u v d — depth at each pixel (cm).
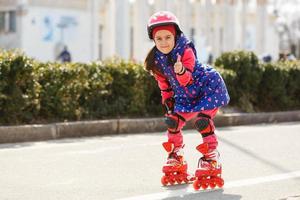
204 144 601
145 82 1319
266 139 1087
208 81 603
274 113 1548
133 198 589
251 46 4794
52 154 882
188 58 589
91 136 1155
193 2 4456
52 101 1166
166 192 614
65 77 1188
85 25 3575
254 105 1595
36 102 1129
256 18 4606
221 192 618
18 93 1096
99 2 4019
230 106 1538
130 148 952
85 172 734
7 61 1076
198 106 605
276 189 642
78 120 1204
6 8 3366
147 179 689
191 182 658
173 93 630
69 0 3481
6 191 622
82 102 1228
